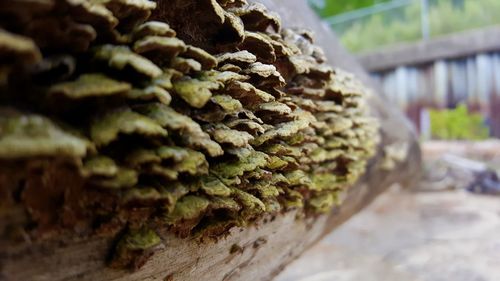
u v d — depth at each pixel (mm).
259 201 252
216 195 230
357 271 624
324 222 525
